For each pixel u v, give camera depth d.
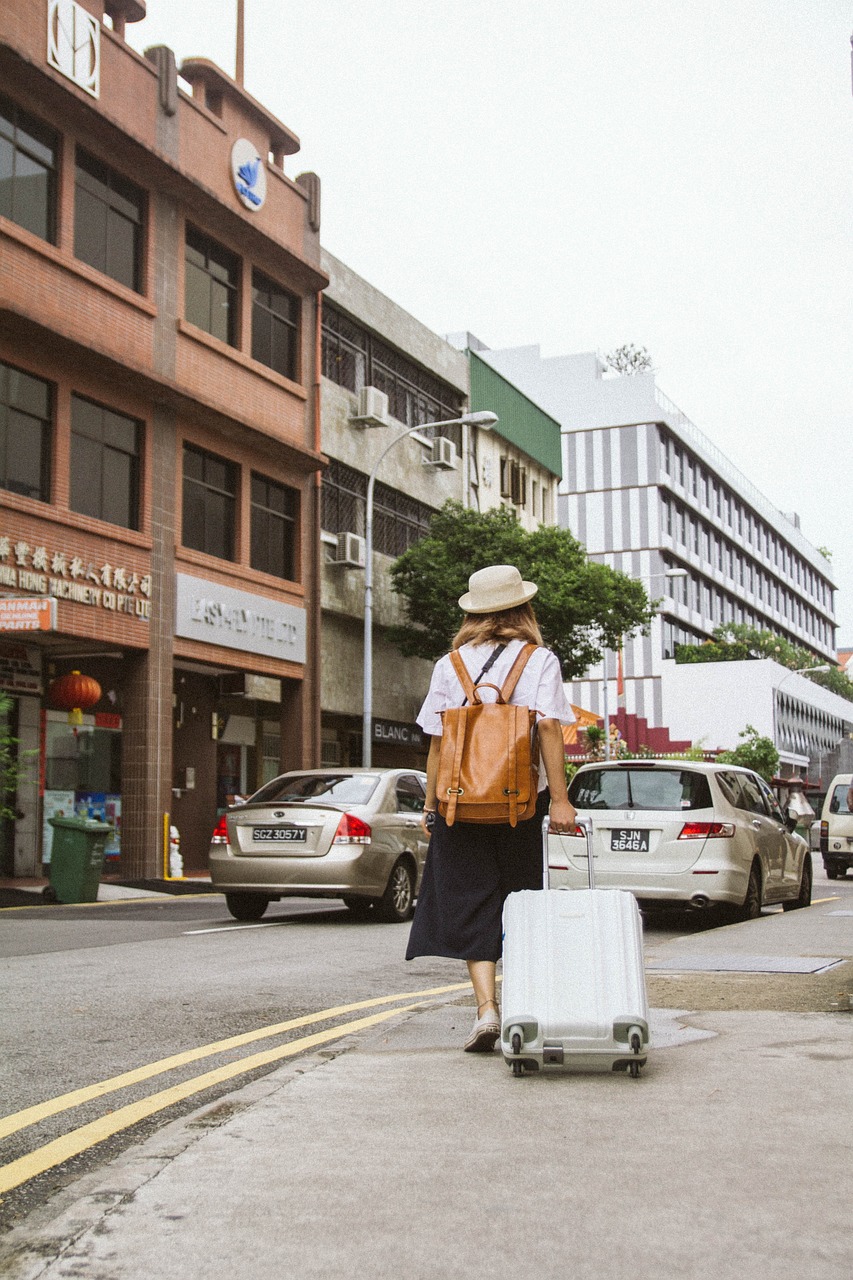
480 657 5.03
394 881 13.36
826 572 117.88
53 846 16.84
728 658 73.81
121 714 23.09
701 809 12.11
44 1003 7.09
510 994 4.51
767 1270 2.64
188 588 22.88
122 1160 3.63
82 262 20.97
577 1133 3.72
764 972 7.95
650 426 74.25
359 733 31.92
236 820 13.16
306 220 27.95
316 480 27.70
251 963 9.19
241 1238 2.92
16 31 19.44
